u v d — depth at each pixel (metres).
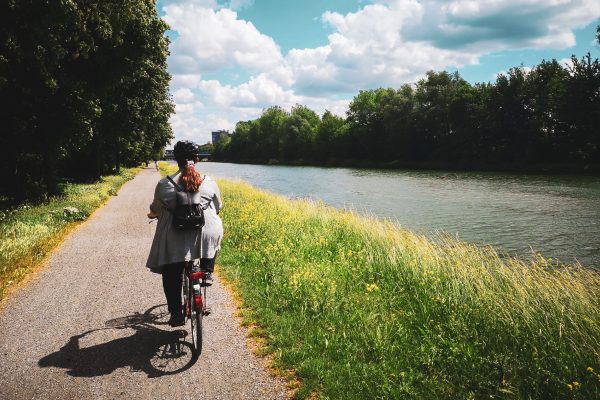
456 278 5.65
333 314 4.64
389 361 3.66
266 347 4.02
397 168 65.31
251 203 14.68
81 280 6.18
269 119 126.56
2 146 15.88
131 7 14.21
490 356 3.65
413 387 3.26
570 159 50.06
